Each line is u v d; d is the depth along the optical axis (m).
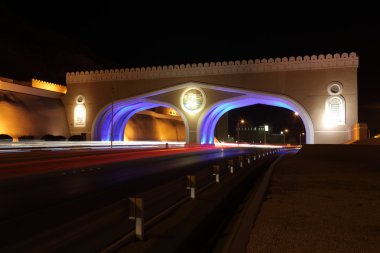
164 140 98.00
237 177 17.16
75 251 4.99
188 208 9.70
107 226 5.48
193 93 61.75
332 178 18.42
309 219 8.84
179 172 20.12
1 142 45.56
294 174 20.48
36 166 22.81
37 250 4.33
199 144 61.44
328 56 55.00
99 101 66.75
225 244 7.09
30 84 66.88
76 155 34.84
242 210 10.49
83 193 12.48
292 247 6.52
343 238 7.16
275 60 57.41
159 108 105.56
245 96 59.00
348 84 54.03
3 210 9.53
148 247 6.12
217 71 60.28
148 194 6.72
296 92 56.22
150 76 63.97
